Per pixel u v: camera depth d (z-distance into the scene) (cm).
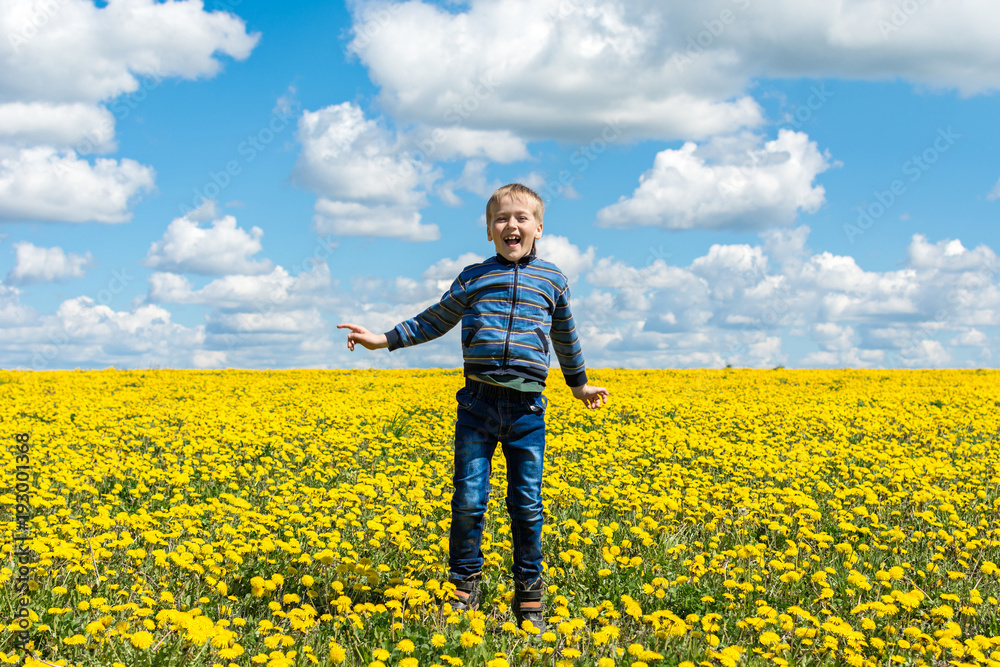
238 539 468
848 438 1124
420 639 337
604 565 464
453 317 377
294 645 329
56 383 2136
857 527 565
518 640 334
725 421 1273
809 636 341
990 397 1800
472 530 364
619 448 964
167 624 326
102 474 728
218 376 2634
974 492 709
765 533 561
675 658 330
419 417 1341
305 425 1176
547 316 371
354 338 371
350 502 624
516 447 358
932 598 429
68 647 325
